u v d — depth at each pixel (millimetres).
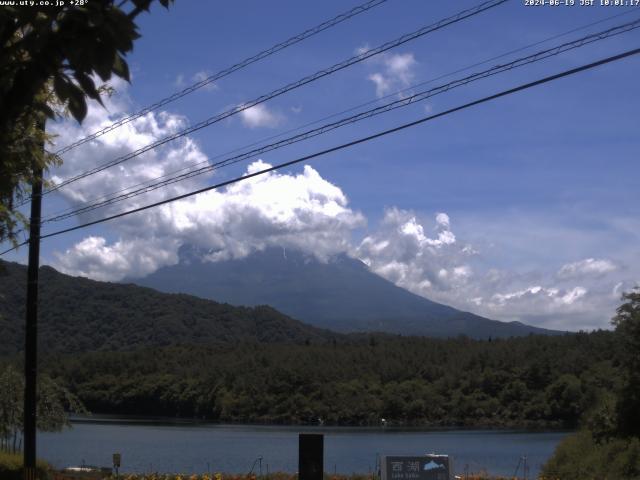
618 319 31000
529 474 42125
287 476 25625
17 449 36250
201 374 117188
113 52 3990
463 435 81125
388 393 105562
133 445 65562
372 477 24797
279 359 119375
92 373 124938
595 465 29203
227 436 77188
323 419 102875
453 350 121125
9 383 31406
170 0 4188
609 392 35531
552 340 109812
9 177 6215
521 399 97750
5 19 4016
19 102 4152
